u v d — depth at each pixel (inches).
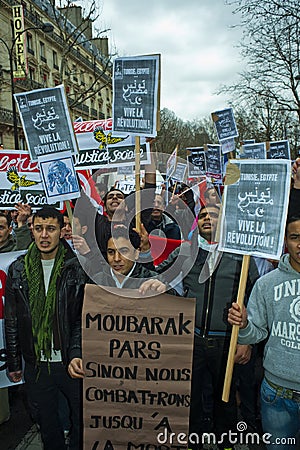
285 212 91.1
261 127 1093.8
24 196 170.6
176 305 97.4
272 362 93.4
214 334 117.4
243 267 95.3
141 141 179.3
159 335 98.0
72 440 112.8
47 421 112.1
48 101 126.0
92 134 184.9
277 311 93.0
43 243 107.9
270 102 779.4
